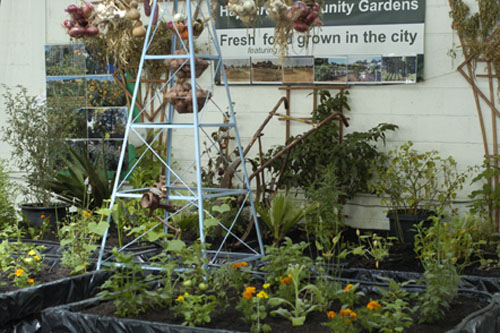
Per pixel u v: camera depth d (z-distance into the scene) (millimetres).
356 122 6387
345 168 5895
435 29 6105
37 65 7676
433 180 6137
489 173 5641
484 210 5699
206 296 3553
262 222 5996
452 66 6078
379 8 6227
